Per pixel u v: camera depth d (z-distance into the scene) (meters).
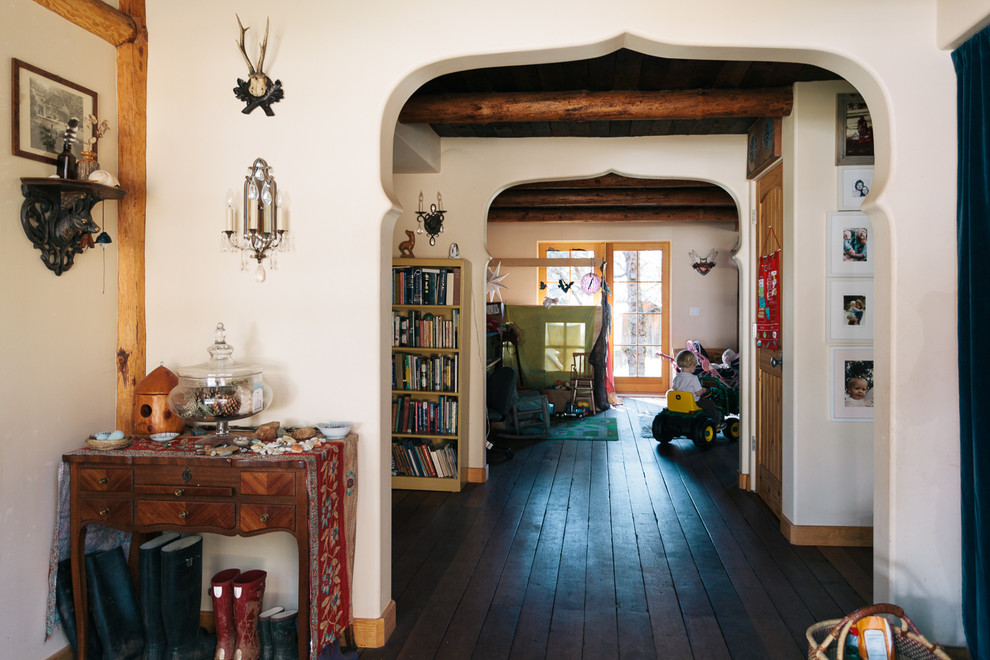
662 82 4.06
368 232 2.91
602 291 9.41
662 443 7.25
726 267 10.56
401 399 5.50
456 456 5.42
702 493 5.31
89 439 2.63
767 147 4.56
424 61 2.87
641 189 8.24
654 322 10.81
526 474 5.96
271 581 2.99
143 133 2.99
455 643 2.89
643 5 2.74
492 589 3.46
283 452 2.55
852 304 4.07
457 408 5.40
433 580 3.57
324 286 2.94
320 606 2.54
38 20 2.49
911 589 2.79
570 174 5.52
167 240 3.00
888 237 2.80
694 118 4.32
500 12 2.81
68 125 2.57
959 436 2.71
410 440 5.70
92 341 2.79
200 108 2.98
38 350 2.50
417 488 5.43
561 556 3.94
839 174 4.06
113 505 2.54
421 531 4.39
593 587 3.49
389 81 2.89
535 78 4.01
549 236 10.81
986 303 2.46
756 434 5.32
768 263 4.81
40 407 2.51
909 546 2.79
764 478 5.06
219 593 2.67
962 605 2.65
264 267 2.97
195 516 2.50
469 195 5.65
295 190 2.95
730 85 4.12
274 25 2.94
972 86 2.56
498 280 9.77
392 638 2.94
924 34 2.73
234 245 2.98
